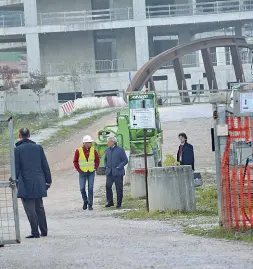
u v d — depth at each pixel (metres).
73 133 82.62
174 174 30.88
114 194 41.97
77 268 16.05
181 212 30.66
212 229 22.97
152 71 115.88
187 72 147.38
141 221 28.33
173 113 92.88
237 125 21.55
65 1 149.12
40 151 24.09
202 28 152.62
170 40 160.88
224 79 147.75
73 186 48.72
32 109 137.50
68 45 149.38
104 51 152.00
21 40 151.50
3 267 16.84
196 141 70.06
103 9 150.88
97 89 144.12
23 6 152.38
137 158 46.41
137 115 32.66
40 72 141.88
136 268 15.62
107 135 52.72
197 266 15.62
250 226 21.53
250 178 21.97
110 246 19.89
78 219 30.73
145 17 144.00
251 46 123.06
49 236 23.94
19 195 23.66
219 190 21.72
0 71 138.12
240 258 16.64
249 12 142.75
